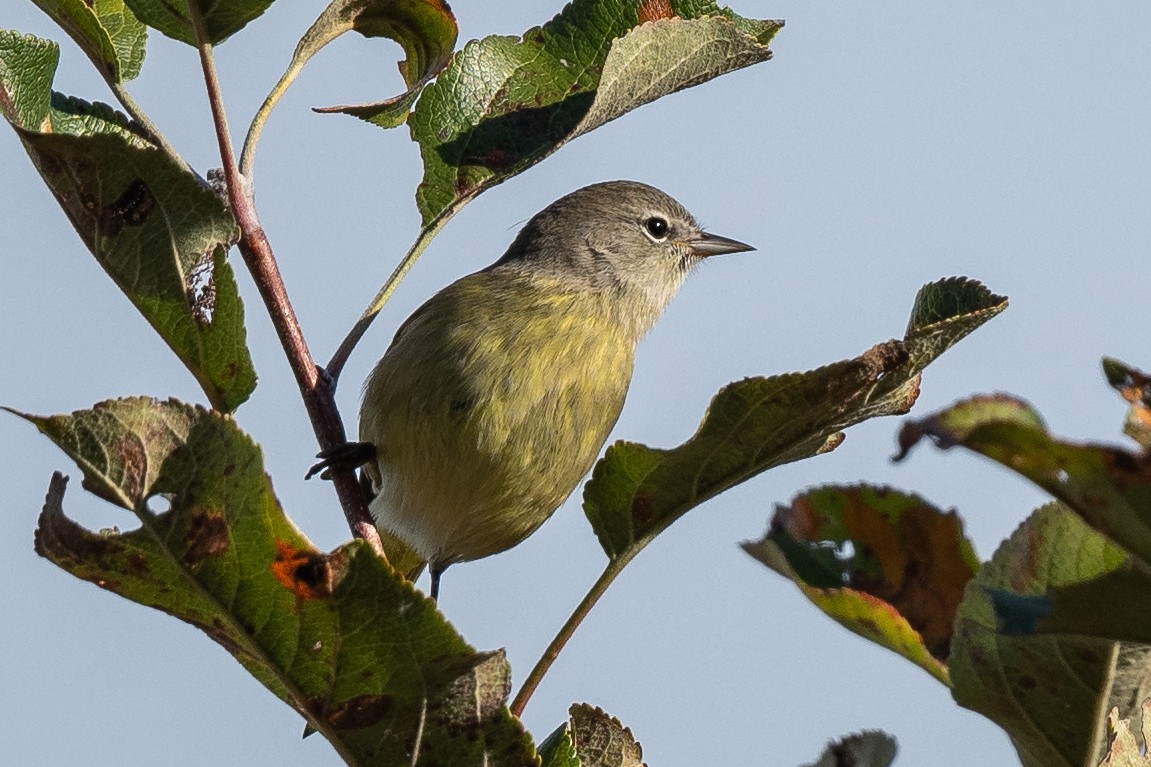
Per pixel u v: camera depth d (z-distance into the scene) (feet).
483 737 17.08
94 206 19.22
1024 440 11.67
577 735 18.92
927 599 18.89
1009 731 16.90
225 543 16.56
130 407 16.05
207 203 19.40
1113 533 12.47
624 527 19.77
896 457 11.57
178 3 20.61
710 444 18.97
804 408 18.43
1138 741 16.22
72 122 22.62
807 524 19.34
